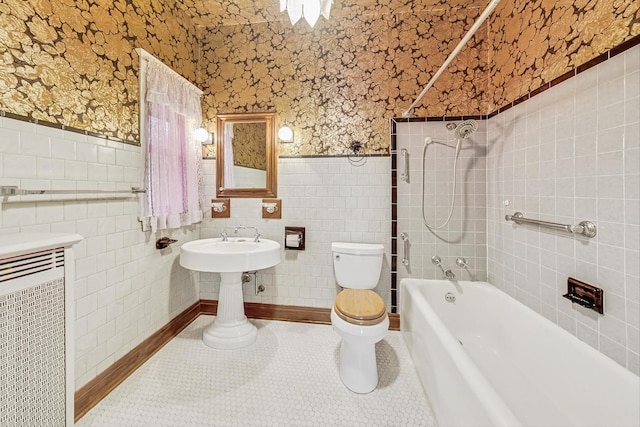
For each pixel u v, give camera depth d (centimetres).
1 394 84
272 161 231
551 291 146
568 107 134
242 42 232
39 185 116
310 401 143
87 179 138
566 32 134
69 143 129
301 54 226
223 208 236
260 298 238
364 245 215
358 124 221
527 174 165
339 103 223
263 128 233
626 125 106
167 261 200
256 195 234
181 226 214
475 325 192
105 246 148
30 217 113
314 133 226
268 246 200
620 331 109
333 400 143
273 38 229
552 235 145
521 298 171
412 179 218
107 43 148
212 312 242
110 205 151
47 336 97
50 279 98
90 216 139
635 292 104
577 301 124
